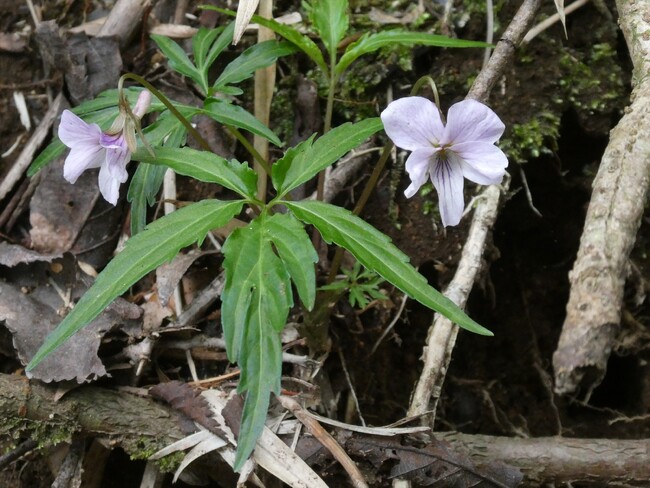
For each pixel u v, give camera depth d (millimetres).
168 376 282
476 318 327
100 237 301
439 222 308
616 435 320
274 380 233
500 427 320
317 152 257
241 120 274
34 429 261
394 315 305
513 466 269
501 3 317
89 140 250
